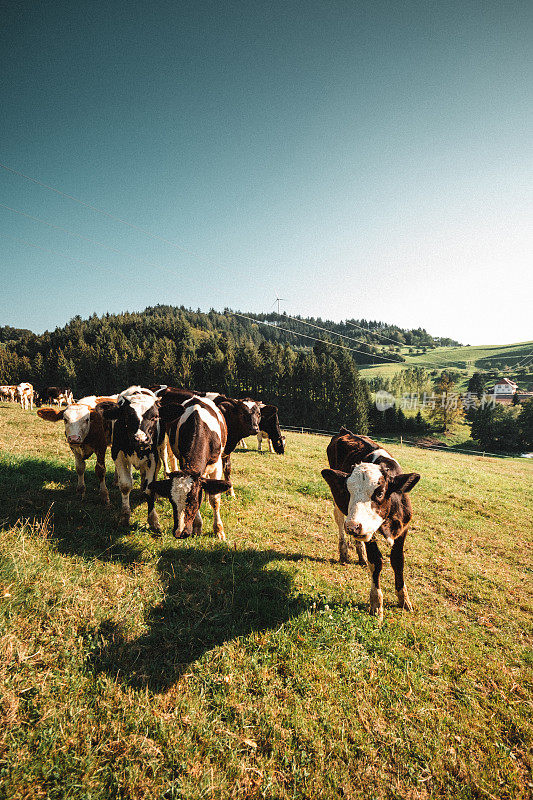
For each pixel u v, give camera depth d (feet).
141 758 9.34
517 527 32.50
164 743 9.83
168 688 11.35
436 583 20.93
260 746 10.26
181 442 21.30
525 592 21.34
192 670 12.07
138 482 28.35
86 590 14.61
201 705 10.89
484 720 12.02
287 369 278.87
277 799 9.11
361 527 14.25
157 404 21.97
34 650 11.59
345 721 11.23
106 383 332.39
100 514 21.35
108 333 469.98
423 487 42.14
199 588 16.03
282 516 27.02
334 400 263.49
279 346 354.95
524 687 13.75
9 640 11.34
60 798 8.39
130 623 13.20
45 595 13.50
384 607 17.53
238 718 10.77
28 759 8.81
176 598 15.11
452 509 35.19
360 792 9.59
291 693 11.80
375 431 291.99
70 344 386.52
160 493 16.99
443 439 273.13
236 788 9.17
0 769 8.52
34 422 54.13
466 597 19.90
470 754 10.84
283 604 15.76
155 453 21.47
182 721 10.41
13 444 35.83
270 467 41.93
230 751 9.89
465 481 49.60
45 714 9.79
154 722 10.20
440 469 57.93
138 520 21.61
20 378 365.20
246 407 29.09
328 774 9.78
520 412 256.93
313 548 22.58
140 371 317.01
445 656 14.49
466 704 12.51
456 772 10.35
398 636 15.12
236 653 12.86
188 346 405.59
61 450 35.04
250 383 293.23
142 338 482.69
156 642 12.96
